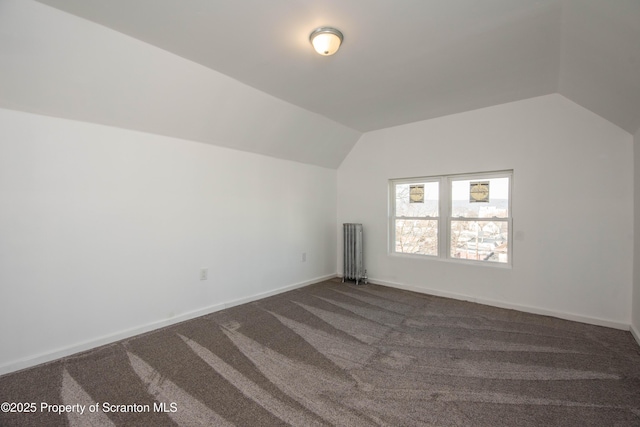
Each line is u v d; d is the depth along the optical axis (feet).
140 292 9.04
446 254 13.14
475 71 8.67
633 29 5.18
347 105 11.35
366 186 15.40
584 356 7.62
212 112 9.75
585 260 9.97
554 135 10.45
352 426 5.15
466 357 7.60
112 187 8.47
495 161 11.60
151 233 9.29
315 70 8.54
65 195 7.66
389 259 14.60
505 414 5.46
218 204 11.08
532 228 10.90
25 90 6.74
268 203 12.96
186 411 5.48
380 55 7.73
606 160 9.62
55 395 5.94
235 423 5.19
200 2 5.68
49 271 7.42
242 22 6.34
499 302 11.57
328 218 16.08
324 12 6.03
